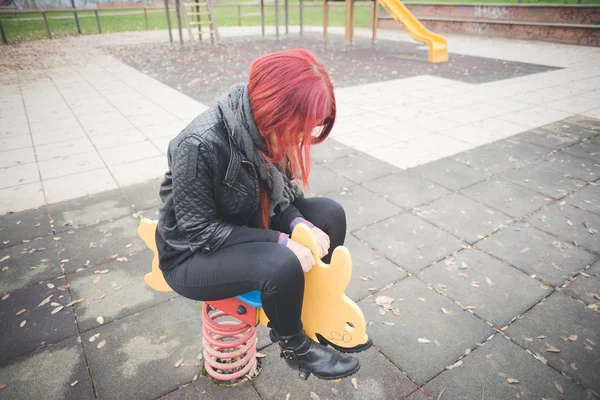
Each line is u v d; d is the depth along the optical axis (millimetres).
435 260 2883
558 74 8898
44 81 8523
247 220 1580
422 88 7887
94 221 3377
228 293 1481
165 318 2367
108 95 7410
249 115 1324
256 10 29156
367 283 2658
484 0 17141
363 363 2072
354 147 4980
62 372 2021
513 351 2141
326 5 13320
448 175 4207
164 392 1920
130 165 4484
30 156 4727
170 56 11578
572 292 2562
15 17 21906
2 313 2395
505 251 2977
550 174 4219
